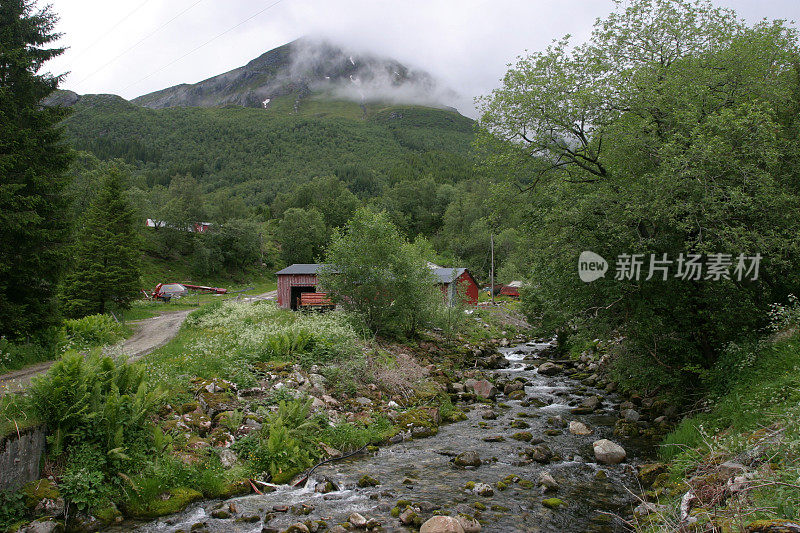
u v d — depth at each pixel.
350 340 19.02
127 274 33.88
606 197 13.69
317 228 108.00
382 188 186.38
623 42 16.41
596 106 15.72
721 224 12.05
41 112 19.56
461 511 8.40
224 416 11.34
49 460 8.25
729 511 5.96
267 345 16.81
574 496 9.16
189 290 68.94
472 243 79.81
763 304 13.49
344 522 7.98
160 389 10.59
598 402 16.56
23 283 18.77
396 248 24.06
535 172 18.12
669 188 12.13
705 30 15.80
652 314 13.33
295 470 10.29
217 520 8.11
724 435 9.81
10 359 16.48
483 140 18.14
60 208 19.91
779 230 12.68
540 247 15.55
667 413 14.06
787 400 9.48
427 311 25.30
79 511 7.89
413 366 19.95
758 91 14.21
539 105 16.62
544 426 14.17
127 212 35.44
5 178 17.41
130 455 9.00
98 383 9.21
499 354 27.33
